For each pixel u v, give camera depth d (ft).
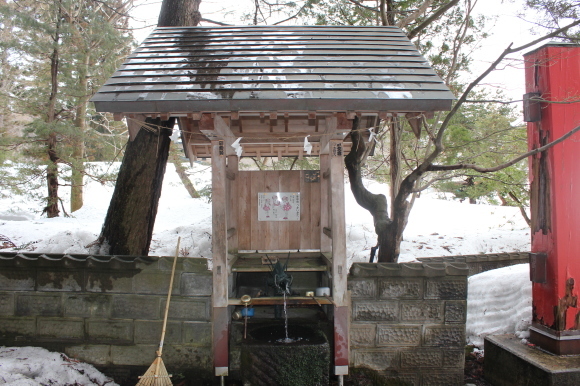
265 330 14.33
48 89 44.93
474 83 12.64
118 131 58.80
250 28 18.34
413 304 14.19
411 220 45.01
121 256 14.20
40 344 14.15
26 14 42.01
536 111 13.98
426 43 26.45
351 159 17.28
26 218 42.75
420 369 14.28
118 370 14.12
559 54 13.66
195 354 14.06
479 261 22.63
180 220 48.91
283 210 18.44
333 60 14.80
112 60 46.34
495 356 14.83
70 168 45.57
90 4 49.44
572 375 12.38
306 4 28.09
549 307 13.87
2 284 14.14
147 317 14.03
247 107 12.34
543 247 14.16
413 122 14.40
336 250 14.01
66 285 14.08
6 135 46.19
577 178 13.73
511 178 26.35
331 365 14.44
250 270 15.83
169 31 17.93
